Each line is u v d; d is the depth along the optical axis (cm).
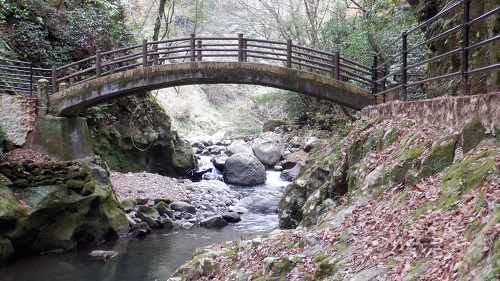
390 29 1528
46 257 995
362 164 672
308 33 2353
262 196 1545
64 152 1298
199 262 667
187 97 3878
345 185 766
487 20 673
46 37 1725
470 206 339
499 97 397
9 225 959
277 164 2206
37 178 1045
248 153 2220
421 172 487
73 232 1052
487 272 240
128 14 2466
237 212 1441
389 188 542
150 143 1820
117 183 1527
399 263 340
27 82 1405
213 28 3425
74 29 1758
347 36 2097
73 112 1351
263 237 679
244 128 3528
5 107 1286
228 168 1972
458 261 280
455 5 511
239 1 2780
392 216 441
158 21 2042
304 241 527
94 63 1770
